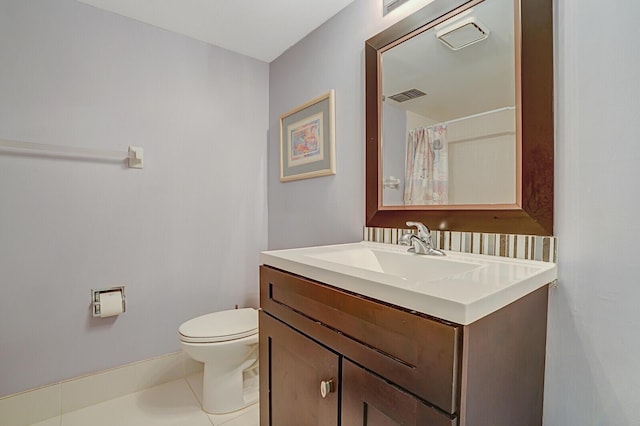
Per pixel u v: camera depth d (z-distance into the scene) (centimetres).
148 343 176
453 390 58
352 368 78
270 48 198
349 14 154
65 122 152
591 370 84
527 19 95
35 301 147
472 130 108
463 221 111
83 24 156
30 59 144
